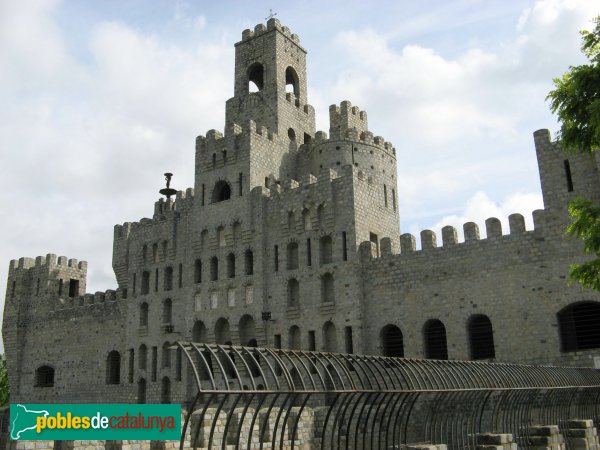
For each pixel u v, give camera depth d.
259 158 68.31
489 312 50.75
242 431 32.91
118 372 77.88
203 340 67.06
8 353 89.94
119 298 79.19
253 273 63.72
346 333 57.09
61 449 26.28
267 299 62.50
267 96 74.25
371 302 57.25
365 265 58.47
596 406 33.94
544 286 48.53
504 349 49.34
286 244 62.78
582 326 47.03
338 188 60.81
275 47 75.56
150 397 70.19
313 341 59.00
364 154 69.75
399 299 55.69
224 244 67.06
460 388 25.05
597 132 23.69
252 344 63.28
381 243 58.75
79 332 82.69
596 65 24.98
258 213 64.94
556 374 31.69
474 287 51.97
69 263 92.75
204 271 67.81
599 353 45.09
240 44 78.81
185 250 71.50
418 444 22.94
